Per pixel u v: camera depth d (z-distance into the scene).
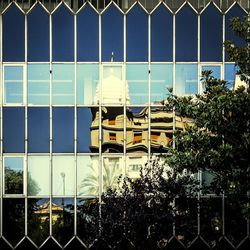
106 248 23.34
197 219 23.45
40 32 24.12
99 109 24.02
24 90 23.98
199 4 24.33
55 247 23.67
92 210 22.59
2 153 23.81
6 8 24.12
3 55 24.06
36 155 23.88
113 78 24.12
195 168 18.47
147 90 24.09
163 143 23.88
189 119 23.77
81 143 23.94
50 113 23.97
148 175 21.62
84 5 24.17
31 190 23.80
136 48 24.14
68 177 23.86
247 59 18.64
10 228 23.69
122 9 24.23
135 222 20.55
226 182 18.22
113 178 23.86
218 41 24.23
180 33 24.20
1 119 23.89
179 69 24.14
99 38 24.14
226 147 17.58
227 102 17.69
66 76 24.08
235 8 24.30
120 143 23.95
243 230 23.61
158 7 24.22
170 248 23.33
